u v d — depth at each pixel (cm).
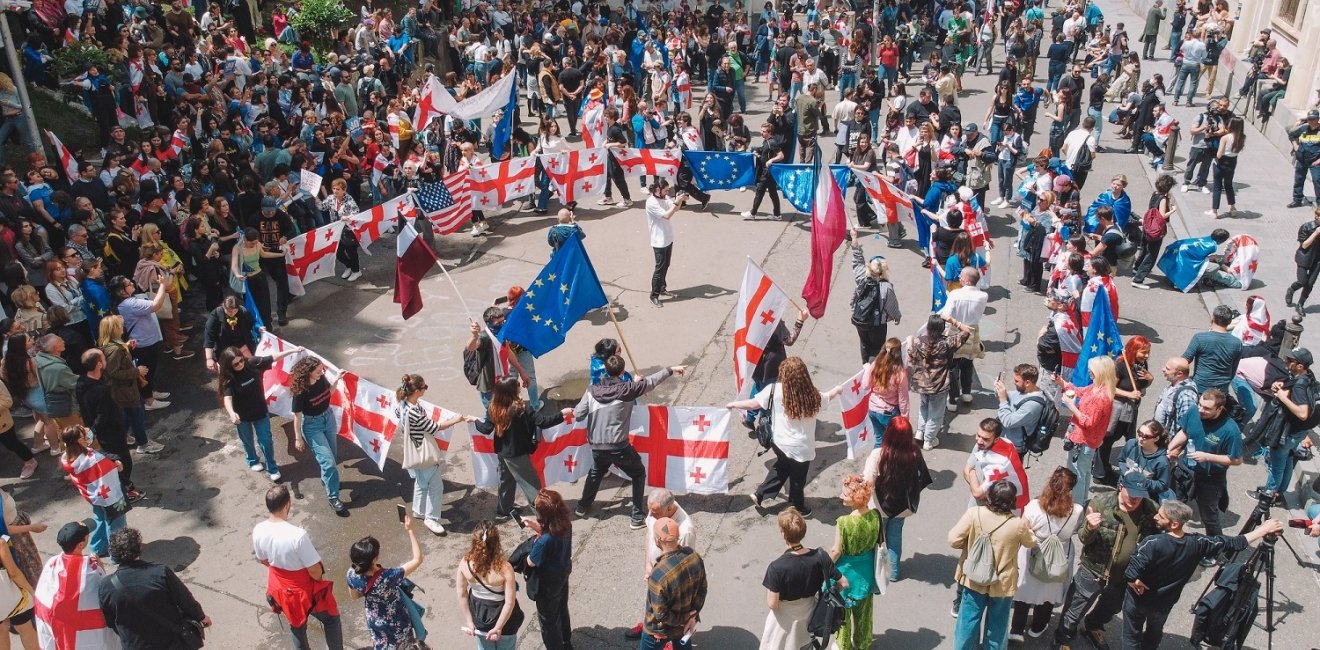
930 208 1553
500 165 1755
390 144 1861
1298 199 1822
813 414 938
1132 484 771
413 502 1026
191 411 1234
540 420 962
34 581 869
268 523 770
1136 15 3641
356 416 1052
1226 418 926
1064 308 1149
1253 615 776
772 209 1884
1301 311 1438
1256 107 2303
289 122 1955
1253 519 872
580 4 3033
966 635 784
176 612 733
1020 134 1962
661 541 727
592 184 1853
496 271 1625
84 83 1867
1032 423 937
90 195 1448
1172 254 1538
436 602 916
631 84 2512
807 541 974
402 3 3056
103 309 1228
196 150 1842
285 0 2831
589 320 1452
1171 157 2048
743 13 3195
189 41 2195
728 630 872
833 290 1539
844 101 2064
